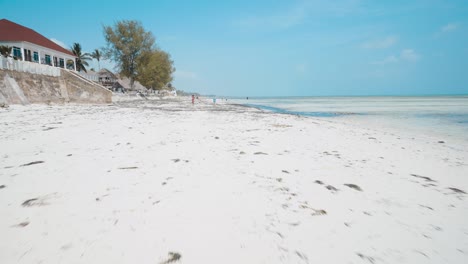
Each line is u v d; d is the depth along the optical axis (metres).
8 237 1.78
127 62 40.41
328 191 2.98
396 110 27.02
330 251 1.77
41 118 10.27
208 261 1.61
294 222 2.18
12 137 5.95
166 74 49.72
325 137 7.56
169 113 15.41
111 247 1.71
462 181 3.67
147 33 40.94
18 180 3.02
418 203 2.75
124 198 2.55
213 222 2.11
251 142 6.21
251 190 2.91
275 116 16.00
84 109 16.70
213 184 3.07
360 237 1.98
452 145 7.36
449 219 2.38
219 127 9.19
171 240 1.82
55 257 1.58
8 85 15.77
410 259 1.72
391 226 2.19
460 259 1.74
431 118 17.27
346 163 4.44
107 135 6.58
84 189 2.77
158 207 2.36
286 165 4.12
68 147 5.02
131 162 3.98
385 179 3.59
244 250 1.74
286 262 1.63
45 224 1.98
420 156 5.48
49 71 19.67
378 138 8.03
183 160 4.20
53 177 3.16
